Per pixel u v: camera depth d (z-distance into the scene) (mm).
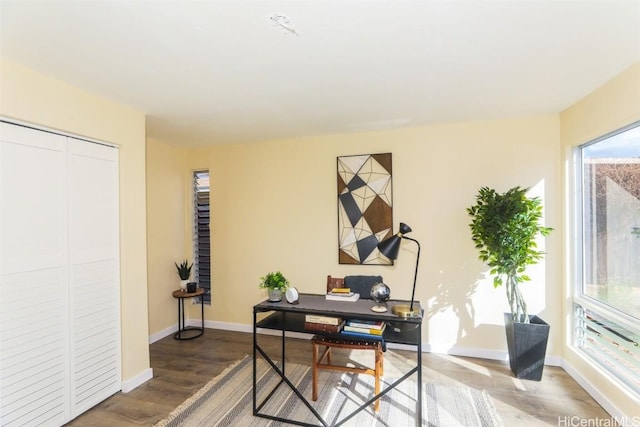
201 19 1446
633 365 2055
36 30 1520
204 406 2322
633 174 2074
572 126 2662
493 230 2633
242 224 3922
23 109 1883
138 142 2684
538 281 2918
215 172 4035
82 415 2217
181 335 3811
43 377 2006
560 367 2842
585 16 1445
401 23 1493
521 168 2986
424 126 3258
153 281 3643
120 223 2549
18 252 1896
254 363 2250
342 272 3527
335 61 1872
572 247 2752
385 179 3355
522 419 2119
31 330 1951
